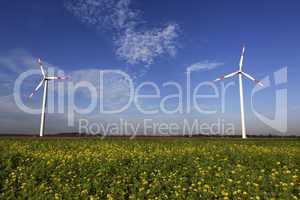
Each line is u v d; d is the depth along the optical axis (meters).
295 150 23.33
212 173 14.16
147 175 14.00
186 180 13.01
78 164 16.23
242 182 12.19
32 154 19.28
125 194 11.63
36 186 12.43
